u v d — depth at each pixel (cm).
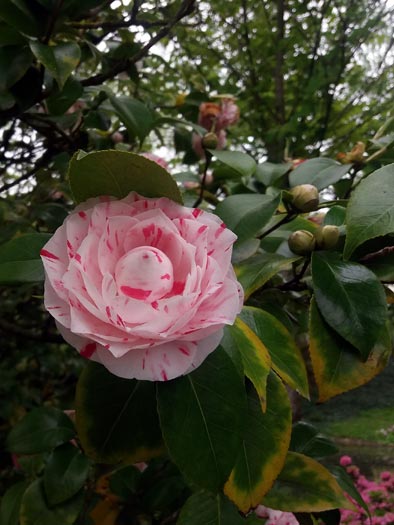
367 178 22
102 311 17
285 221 29
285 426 23
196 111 61
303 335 34
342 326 23
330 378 23
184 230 19
